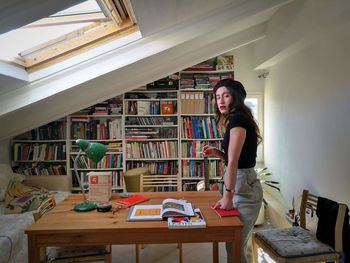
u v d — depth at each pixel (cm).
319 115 268
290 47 297
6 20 142
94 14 226
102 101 395
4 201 318
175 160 429
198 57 362
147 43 256
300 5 260
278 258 186
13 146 405
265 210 366
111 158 418
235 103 179
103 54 258
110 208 182
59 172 409
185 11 218
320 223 205
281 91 370
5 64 222
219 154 215
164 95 425
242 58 442
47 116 360
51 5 140
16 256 231
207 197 209
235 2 237
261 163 454
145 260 272
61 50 253
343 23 219
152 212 173
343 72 228
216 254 205
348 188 223
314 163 279
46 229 150
